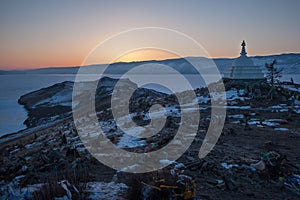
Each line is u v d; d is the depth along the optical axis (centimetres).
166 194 995
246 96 4066
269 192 1178
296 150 1805
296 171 1388
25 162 1888
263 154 1476
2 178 1551
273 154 1477
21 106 11894
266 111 3278
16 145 3519
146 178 1114
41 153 2009
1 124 7362
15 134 5553
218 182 1246
